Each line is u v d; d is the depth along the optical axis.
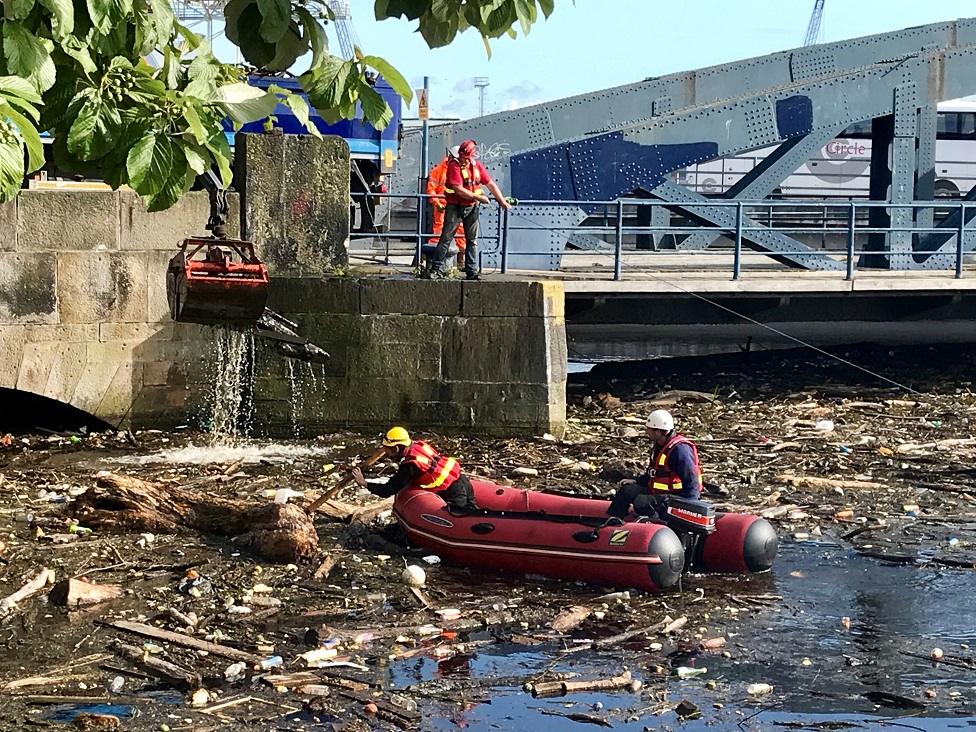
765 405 18.08
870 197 22.17
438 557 10.47
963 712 7.46
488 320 15.54
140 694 7.46
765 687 7.78
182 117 4.43
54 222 14.88
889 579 10.12
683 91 22.53
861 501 12.70
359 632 8.62
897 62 20.80
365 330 15.59
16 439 15.33
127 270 15.30
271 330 11.73
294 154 15.73
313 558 10.24
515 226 19.25
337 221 15.95
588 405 17.94
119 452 14.65
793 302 18.97
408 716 7.23
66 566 9.85
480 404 15.62
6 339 14.73
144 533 10.84
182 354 15.69
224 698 7.43
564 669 8.05
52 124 4.57
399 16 4.71
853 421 16.91
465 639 8.61
